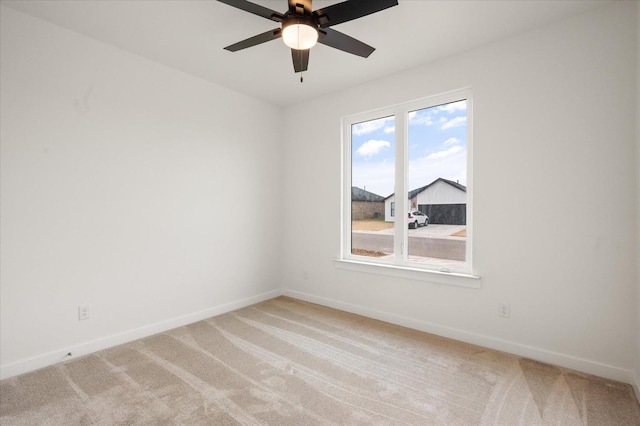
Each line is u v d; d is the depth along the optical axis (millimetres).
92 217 2494
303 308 3578
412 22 2242
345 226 3557
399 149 3129
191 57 2781
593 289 2139
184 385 2010
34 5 2066
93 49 2486
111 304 2596
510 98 2441
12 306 2129
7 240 2109
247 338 2750
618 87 2045
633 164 2004
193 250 3172
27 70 2178
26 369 2168
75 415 1712
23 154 2168
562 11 2125
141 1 2020
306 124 3848
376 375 2139
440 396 1902
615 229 2064
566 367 2223
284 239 4105
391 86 3100
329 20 1785
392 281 3109
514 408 1786
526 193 2377
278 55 2734
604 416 1714
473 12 2127
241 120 3619
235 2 1607
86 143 2457
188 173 3127
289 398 1881
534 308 2354
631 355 2018
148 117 2822
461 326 2688
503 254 2480
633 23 1997
